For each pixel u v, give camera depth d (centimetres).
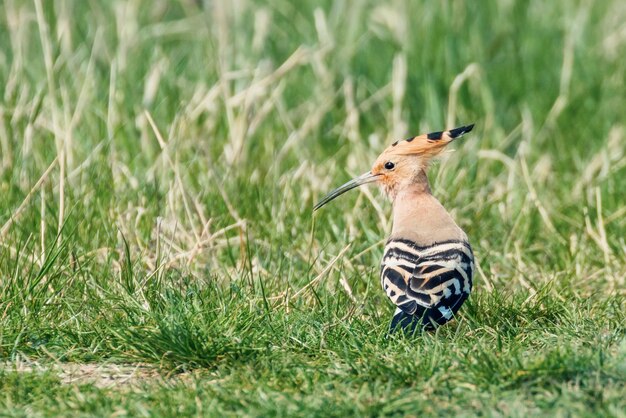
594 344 809
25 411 706
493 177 1330
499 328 882
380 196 1215
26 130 1201
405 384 739
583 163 1377
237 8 1576
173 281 974
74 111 1348
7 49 1539
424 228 909
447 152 984
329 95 1475
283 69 1357
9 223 1018
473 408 692
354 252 1089
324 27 1527
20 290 915
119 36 1526
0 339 833
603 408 673
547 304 932
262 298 931
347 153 1380
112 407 705
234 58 1517
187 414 687
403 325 833
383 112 1505
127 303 903
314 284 980
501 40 1628
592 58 1617
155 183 1146
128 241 1052
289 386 741
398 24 1586
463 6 1636
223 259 1077
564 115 1509
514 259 1120
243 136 1270
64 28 1388
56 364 811
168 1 1727
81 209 1107
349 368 766
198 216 1131
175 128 1294
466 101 1535
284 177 1262
